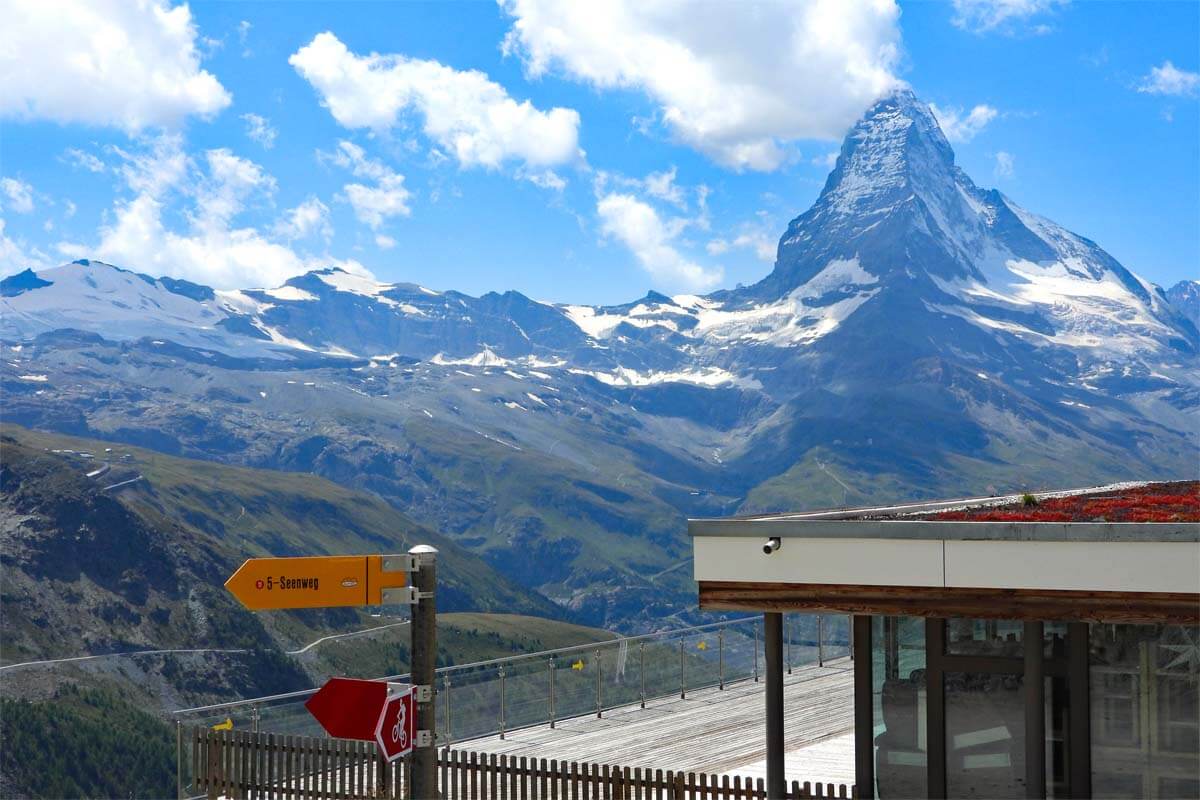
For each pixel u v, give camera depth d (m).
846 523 10.50
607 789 12.05
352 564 8.34
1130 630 10.62
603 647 20.69
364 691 8.02
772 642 11.05
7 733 146.12
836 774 15.24
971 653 11.09
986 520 10.49
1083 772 10.70
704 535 11.01
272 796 13.05
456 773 13.09
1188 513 10.86
